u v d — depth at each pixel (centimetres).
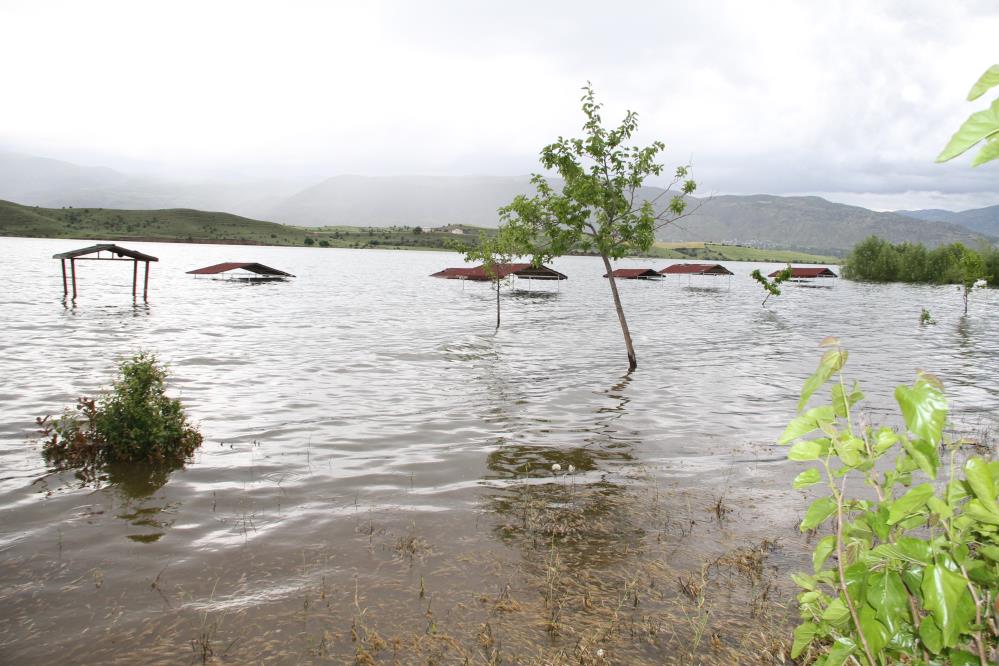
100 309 3906
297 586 648
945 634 179
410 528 807
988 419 1420
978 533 207
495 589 646
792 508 891
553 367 2191
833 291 8412
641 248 2066
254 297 5366
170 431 1119
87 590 638
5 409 1412
